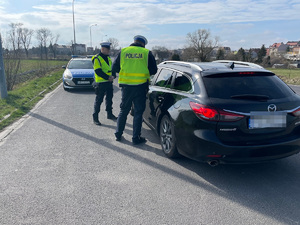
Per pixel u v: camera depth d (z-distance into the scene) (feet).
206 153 11.03
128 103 15.94
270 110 10.91
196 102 11.43
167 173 12.35
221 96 11.15
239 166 13.21
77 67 42.65
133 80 15.40
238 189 10.97
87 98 33.17
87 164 13.25
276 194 10.60
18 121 21.49
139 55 15.34
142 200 10.07
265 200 10.15
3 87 30.35
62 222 8.71
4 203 9.77
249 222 8.80
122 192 10.62
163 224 8.65
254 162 11.10
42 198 10.13
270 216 9.14
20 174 12.11
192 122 11.38
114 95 36.29
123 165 13.17
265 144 10.90
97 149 15.34
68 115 23.70
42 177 11.82
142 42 16.01
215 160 11.07
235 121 10.69
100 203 9.82
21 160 13.67
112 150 15.20
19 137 17.37
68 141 16.66
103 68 19.80
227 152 10.74
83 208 9.50
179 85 13.62
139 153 14.78
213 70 12.42
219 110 10.73
